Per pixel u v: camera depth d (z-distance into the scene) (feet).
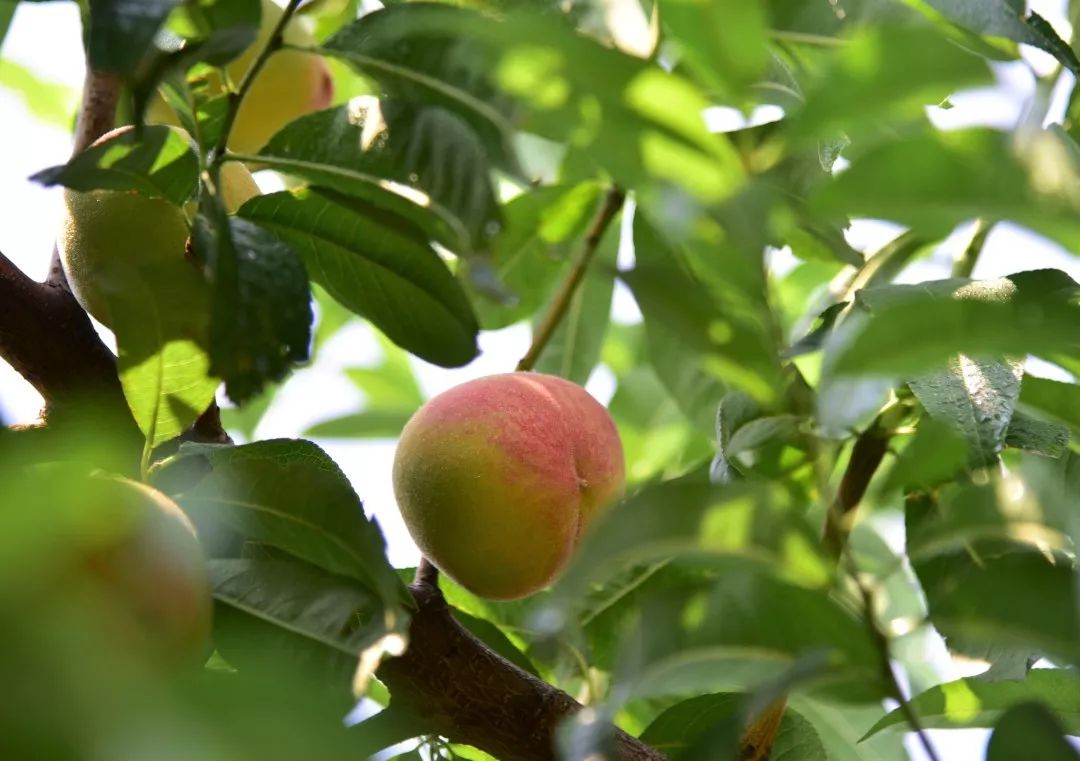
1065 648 3.53
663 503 3.45
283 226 3.76
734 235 3.36
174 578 3.40
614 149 3.37
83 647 2.40
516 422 3.95
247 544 3.68
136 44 3.44
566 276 4.20
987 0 3.72
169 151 3.66
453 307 3.78
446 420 3.95
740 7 3.32
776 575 3.51
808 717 4.28
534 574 3.96
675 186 3.36
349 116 3.70
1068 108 3.78
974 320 3.35
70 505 3.05
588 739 3.43
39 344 3.88
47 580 2.57
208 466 3.72
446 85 3.71
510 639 4.10
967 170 3.28
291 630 3.62
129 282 3.62
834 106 3.30
